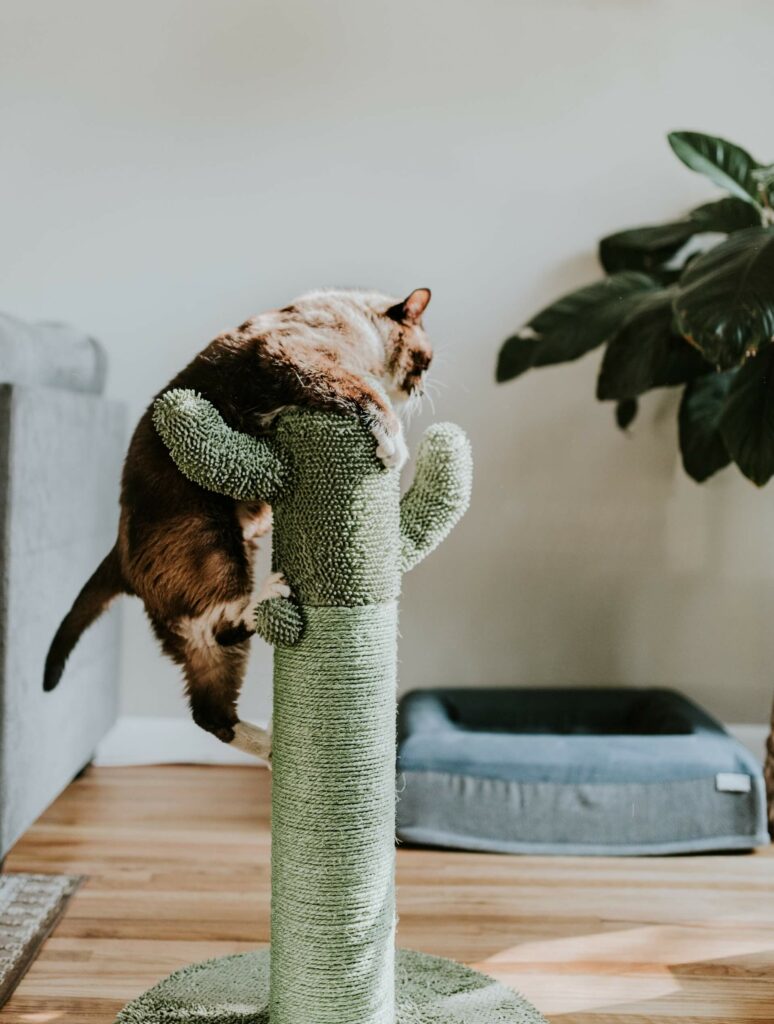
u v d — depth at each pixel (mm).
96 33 2525
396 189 2549
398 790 2037
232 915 1699
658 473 2570
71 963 1525
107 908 1716
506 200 2545
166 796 2324
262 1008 1391
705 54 2512
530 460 2582
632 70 2520
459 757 2039
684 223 2291
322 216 2555
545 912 1738
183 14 2521
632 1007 1422
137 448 1354
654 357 2070
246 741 1378
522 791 2027
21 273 2572
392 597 1258
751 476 1882
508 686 2602
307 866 1229
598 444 2574
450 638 2600
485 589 2596
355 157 2543
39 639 1838
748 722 2586
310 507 1205
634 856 2014
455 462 1357
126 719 2580
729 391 1977
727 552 2574
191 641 1332
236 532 1333
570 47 2521
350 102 2535
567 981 1496
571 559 2590
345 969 1236
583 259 2551
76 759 2152
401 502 1382
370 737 1234
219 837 2062
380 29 2521
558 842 2023
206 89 2535
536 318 2254
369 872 1241
